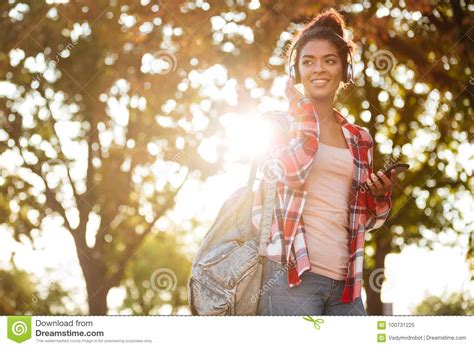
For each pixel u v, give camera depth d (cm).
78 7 1448
